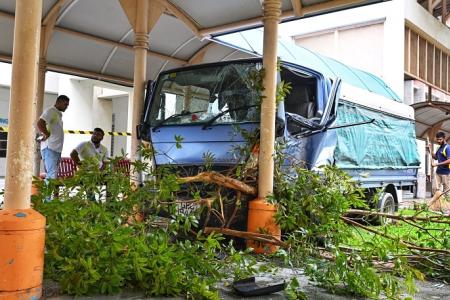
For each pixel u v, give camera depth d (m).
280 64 6.14
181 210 5.36
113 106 20.25
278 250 4.88
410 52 18.89
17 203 3.39
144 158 5.68
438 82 21.98
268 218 5.41
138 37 7.63
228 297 3.90
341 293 4.11
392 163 10.27
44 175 8.65
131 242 3.76
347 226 5.42
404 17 17.73
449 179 12.69
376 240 4.96
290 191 5.43
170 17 8.82
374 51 18.19
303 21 19.92
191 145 6.15
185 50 10.18
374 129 9.45
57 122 8.09
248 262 4.80
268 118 5.61
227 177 5.29
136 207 4.66
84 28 8.89
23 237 3.29
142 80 7.62
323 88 6.70
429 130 16.02
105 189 4.65
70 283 3.63
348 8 6.68
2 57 9.24
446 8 23.69
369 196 9.15
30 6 3.40
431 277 4.86
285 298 3.91
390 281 3.97
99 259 3.66
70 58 9.82
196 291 3.68
